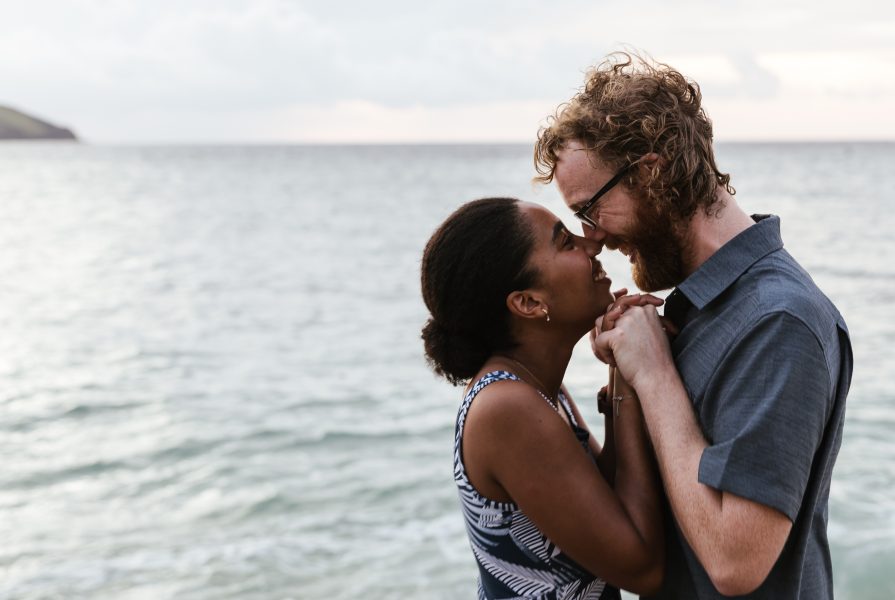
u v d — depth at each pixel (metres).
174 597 5.58
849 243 25.88
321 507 6.91
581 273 2.02
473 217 2.00
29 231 33.56
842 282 18.16
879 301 15.86
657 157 1.90
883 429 8.32
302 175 90.44
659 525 1.94
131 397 10.29
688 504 1.74
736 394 1.73
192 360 12.21
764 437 1.66
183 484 7.52
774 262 1.85
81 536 6.55
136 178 83.06
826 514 1.95
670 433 1.82
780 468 1.64
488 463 1.93
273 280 20.69
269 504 7.00
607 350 2.01
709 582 1.85
